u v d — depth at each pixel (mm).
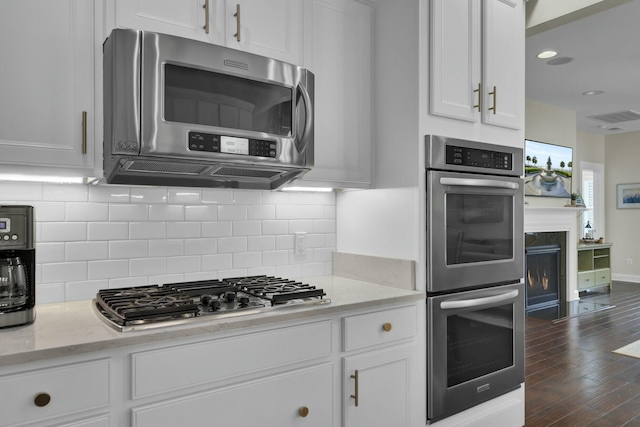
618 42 3949
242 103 1690
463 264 2197
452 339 2156
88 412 1268
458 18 2250
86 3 1555
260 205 2312
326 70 2164
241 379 1532
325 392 1739
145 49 1481
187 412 1412
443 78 2178
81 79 1543
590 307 5734
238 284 1970
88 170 1562
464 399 2186
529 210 5504
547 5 3010
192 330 1410
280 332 1618
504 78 2436
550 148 5926
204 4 1781
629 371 3459
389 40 2264
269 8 1965
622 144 7805
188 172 1818
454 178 2158
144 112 1478
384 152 2287
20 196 1708
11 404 1157
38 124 1466
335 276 2531
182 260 2066
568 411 2771
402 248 2189
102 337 1298
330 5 2184
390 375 1949
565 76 4832
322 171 2143
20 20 1441
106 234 1881
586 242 7102
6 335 1318
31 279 1443
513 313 2424
